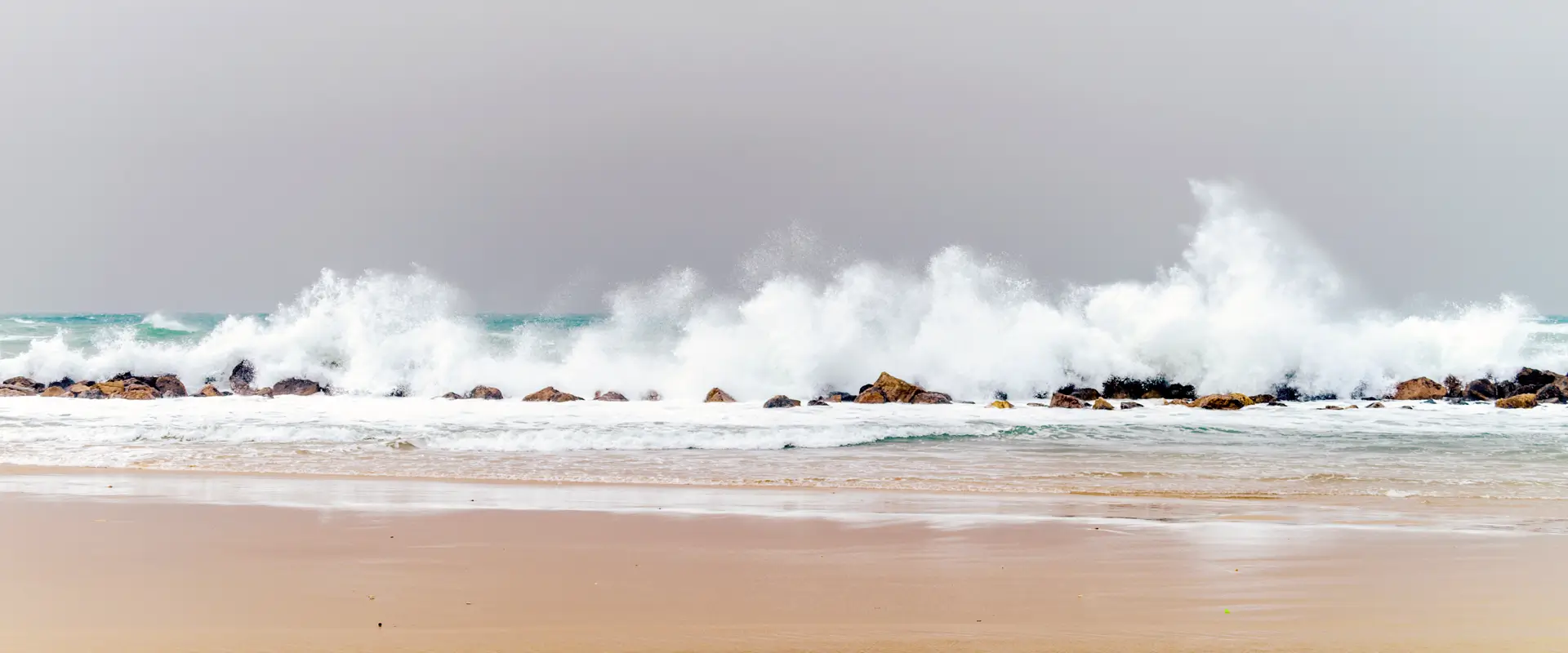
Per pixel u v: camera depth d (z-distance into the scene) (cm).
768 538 938
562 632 615
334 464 1471
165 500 1128
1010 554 868
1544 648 588
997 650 581
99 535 920
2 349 3106
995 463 1521
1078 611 675
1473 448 1711
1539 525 1036
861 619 651
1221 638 607
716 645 589
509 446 1656
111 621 632
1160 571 802
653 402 2439
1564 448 1708
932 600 704
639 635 610
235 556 837
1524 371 2653
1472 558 855
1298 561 841
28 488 1217
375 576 768
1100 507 1146
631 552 870
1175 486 1320
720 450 1655
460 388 2712
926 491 1265
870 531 973
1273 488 1303
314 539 912
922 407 2298
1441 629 632
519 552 865
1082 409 2278
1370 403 2592
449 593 715
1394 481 1367
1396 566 824
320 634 606
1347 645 595
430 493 1216
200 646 578
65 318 6178
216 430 1750
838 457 1576
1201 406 2419
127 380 2556
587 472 1412
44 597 694
